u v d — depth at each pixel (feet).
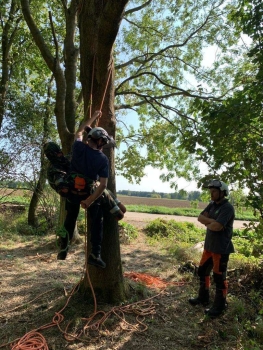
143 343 13.60
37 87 42.98
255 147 15.31
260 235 17.92
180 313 16.34
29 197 41.14
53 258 26.78
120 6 13.05
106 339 13.75
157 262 26.23
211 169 16.71
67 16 30.04
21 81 44.75
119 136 40.75
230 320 15.71
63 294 17.69
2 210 43.70
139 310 15.98
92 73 14.97
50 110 39.75
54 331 14.07
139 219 51.26
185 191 29.35
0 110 39.19
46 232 36.91
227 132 14.93
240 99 14.71
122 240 33.94
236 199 19.24
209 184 15.75
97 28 14.75
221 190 15.64
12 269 23.15
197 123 21.21
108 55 14.71
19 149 36.40
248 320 15.71
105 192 12.86
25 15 28.96
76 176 11.52
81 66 15.75
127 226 37.09
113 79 16.08
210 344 13.69
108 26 13.61
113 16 13.34
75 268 23.89
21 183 37.55
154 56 35.83
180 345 13.56
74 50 30.32
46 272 22.50
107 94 15.79
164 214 66.80
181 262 25.62
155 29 37.52
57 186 11.60
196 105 16.02
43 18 41.39
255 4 15.69
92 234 13.15
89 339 13.62
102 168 11.50
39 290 18.43
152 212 67.92
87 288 16.57
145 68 38.34
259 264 20.99
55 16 40.09
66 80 30.35
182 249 27.99
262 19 15.49
